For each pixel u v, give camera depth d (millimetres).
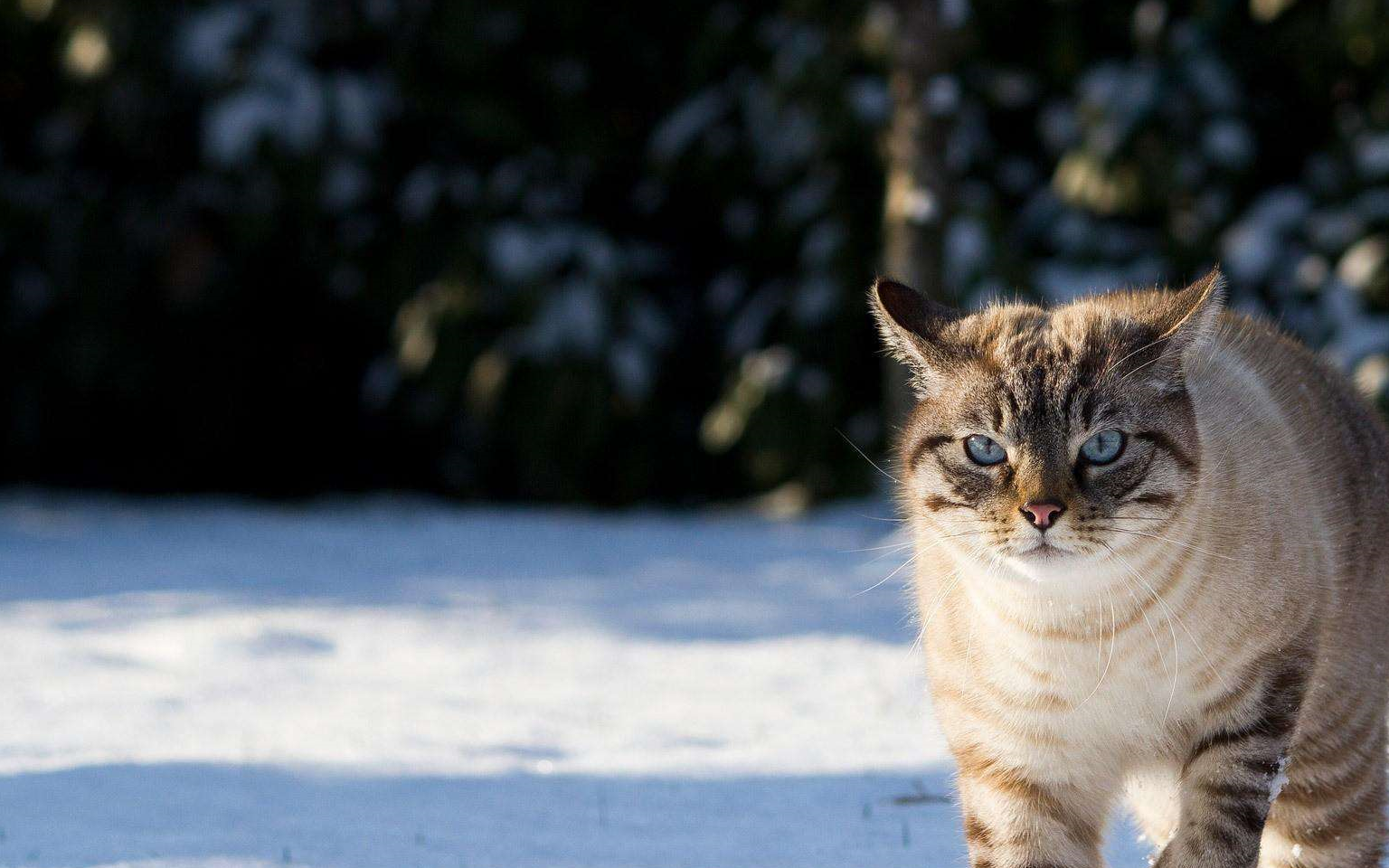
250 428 21391
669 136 18875
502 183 18828
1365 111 16844
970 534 4762
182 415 21031
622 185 20266
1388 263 15820
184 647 9719
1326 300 15969
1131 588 4547
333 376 21312
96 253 19703
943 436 4871
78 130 19656
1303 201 16938
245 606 11406
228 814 5902
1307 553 4719
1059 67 17297
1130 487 4590
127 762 6590
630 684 8758
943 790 6348
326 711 8062
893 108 14328
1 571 13781
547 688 8656
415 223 18859
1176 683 4594
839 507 17859
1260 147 17609
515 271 18094
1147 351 4734
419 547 15383
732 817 5984
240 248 19078
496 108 19031
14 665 9117
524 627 10648
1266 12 15953
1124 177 16719
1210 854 4598
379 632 10312
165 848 5250
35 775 6281
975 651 4789
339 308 20719
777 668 9047
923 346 5023
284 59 18734
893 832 5723
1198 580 4535
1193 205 17078
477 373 18047
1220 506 4605
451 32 18859
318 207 18531
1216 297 4793
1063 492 4555
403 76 19156
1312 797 5109
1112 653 4590
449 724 7773
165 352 20578
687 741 7441
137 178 20156
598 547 15328
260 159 18078
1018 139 18688
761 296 18984
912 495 5113
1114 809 5168
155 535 16422
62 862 5008
